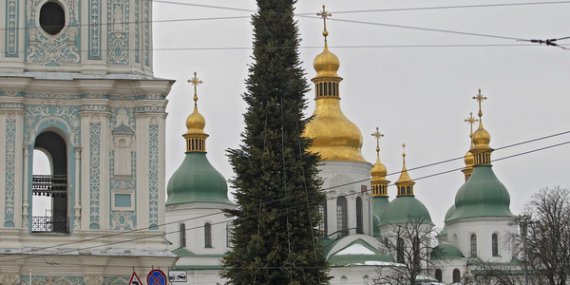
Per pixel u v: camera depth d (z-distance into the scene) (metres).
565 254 145.25
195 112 185.25
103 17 96.56
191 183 181.00
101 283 93.50
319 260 85.69
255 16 88.25
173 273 94.94
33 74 94.88
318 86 185.12
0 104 94.31
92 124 95.31
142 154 95.69
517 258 190.50
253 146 86.81
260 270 84.88
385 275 172.62
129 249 94.25
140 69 96.88
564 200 150.00
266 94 87.44
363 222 182.12
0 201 93.50
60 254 92.88
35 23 95.81
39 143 96.50
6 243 92.88
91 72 95.69
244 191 86.19
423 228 195.25
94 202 94.56
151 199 95.38
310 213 86.12
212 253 178.75
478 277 179.38
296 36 88.38
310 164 87.38
